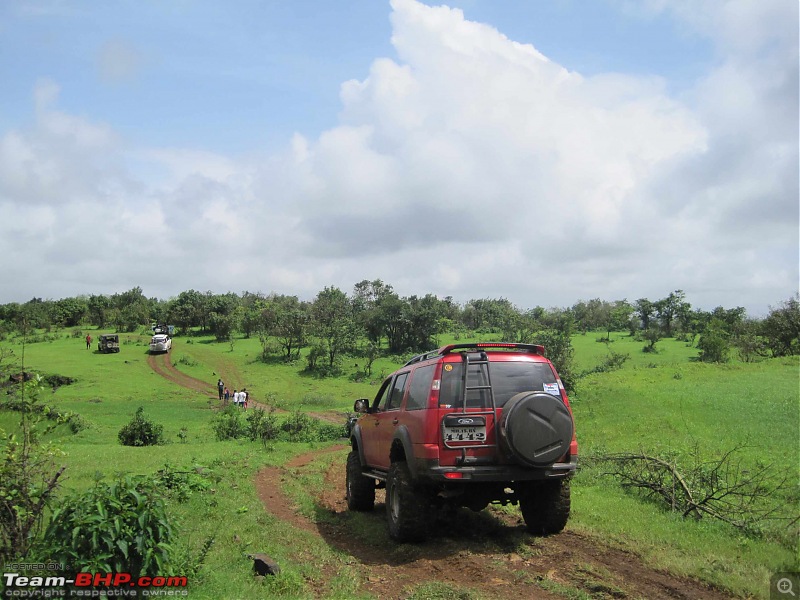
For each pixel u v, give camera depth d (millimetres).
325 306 97812
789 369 35219
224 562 6375
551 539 7883
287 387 61844
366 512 10180
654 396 25062
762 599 5617
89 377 60531
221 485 11094
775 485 10484
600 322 124312
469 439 7223
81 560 4766
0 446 5602
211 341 97562
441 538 7988
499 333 91250
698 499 9539
